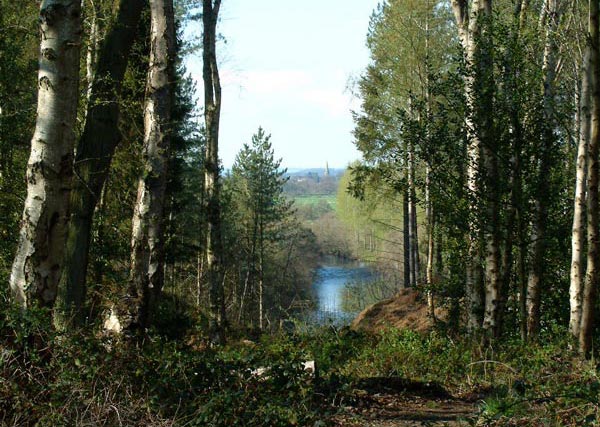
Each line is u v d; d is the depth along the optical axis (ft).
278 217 168.76
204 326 54.29
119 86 41.42
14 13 57.77
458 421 22.58
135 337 27.35
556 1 44.62
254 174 164.76
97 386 19.48
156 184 29.55
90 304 39.29
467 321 53.67
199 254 107.96
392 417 24.97
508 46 42.37
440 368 35.17
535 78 42.55
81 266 39.29
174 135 78.48
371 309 82.07
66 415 18.43
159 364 21.06
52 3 21.75
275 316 161.07
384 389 30.35
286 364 22.84
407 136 45.73
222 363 21.77
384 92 86.33
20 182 55.11
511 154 43.83
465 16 49.70
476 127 43.01
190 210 126.93
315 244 258.98
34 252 21.91
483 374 34.22
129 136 61.11
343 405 23.21
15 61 57.26
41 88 22.03
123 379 19.86
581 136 39.22
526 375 31.01
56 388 18.80
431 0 83.82
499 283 45.06
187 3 64.49
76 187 39.65
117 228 66.90
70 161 22.45
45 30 21.86
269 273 173.99
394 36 84.33
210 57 55.01
